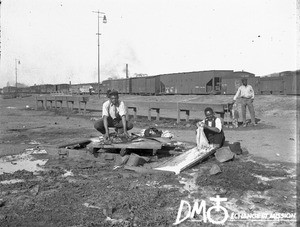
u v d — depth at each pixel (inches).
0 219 167.6
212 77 1475.1
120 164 268.4
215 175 225.8
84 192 202.4
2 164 286.7
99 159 284.8
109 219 164.2
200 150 286.7
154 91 1755.7
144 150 301.7
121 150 277.7
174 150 315.0
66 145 323.3
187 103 537.0
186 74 1595.7
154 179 227.5
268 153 303.9
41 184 221.0
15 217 169.6
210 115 293.6
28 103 1574.8
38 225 160.1
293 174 234.4
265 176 231.9
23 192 207.3
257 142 362.9
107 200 187.3
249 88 515.2
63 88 2824.8
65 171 255.6
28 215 171.8
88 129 518.6
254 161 274.1
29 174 246.7
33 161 294.7
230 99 1146.0
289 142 359.3
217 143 296.0
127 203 180.1
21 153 331.0
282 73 1208.8
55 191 206.7
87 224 158.4
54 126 571.2
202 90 1512.1
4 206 184.9
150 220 161.3
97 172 250.2
